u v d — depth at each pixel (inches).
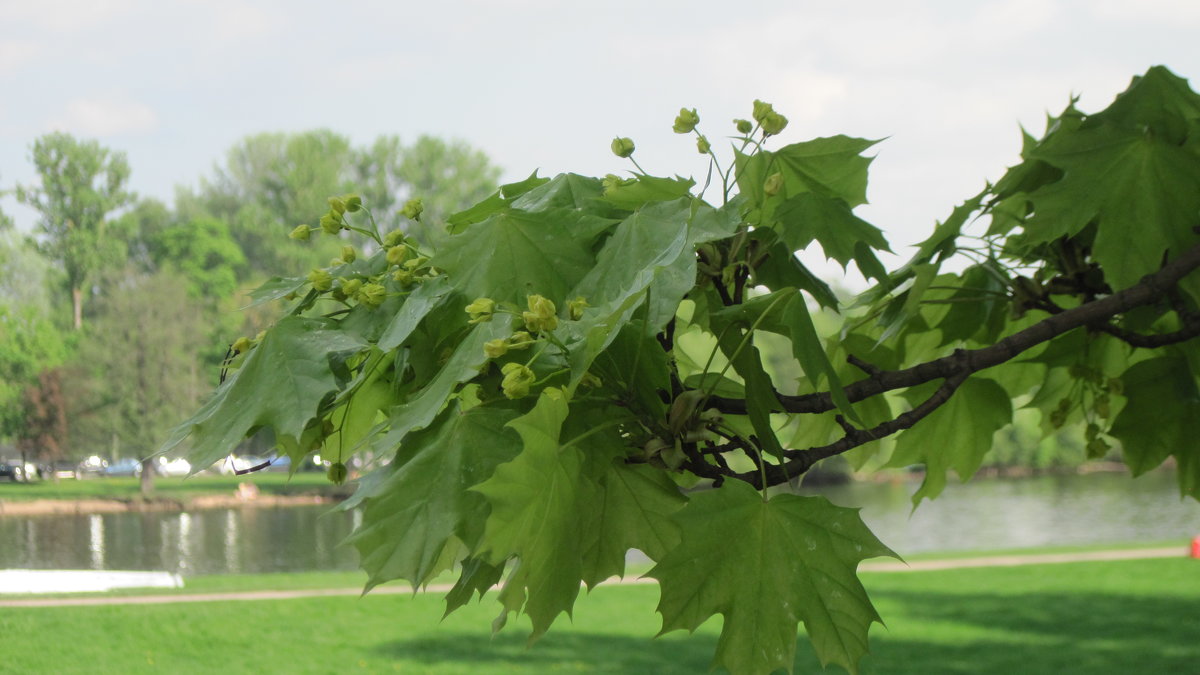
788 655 62.5
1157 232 86.7
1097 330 101.0
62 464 2630.4
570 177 75.4
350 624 571.2
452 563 72.2
